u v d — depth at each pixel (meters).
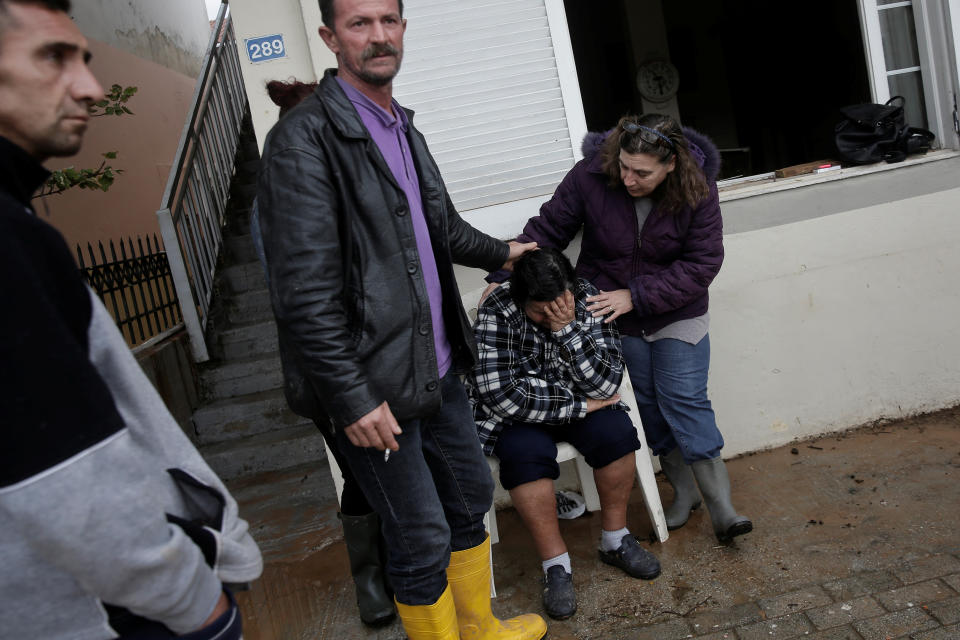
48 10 0.90
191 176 5.30
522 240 2.70
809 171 3.25
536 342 2.42
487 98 2.91
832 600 2.17
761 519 2.70
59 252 0.85
